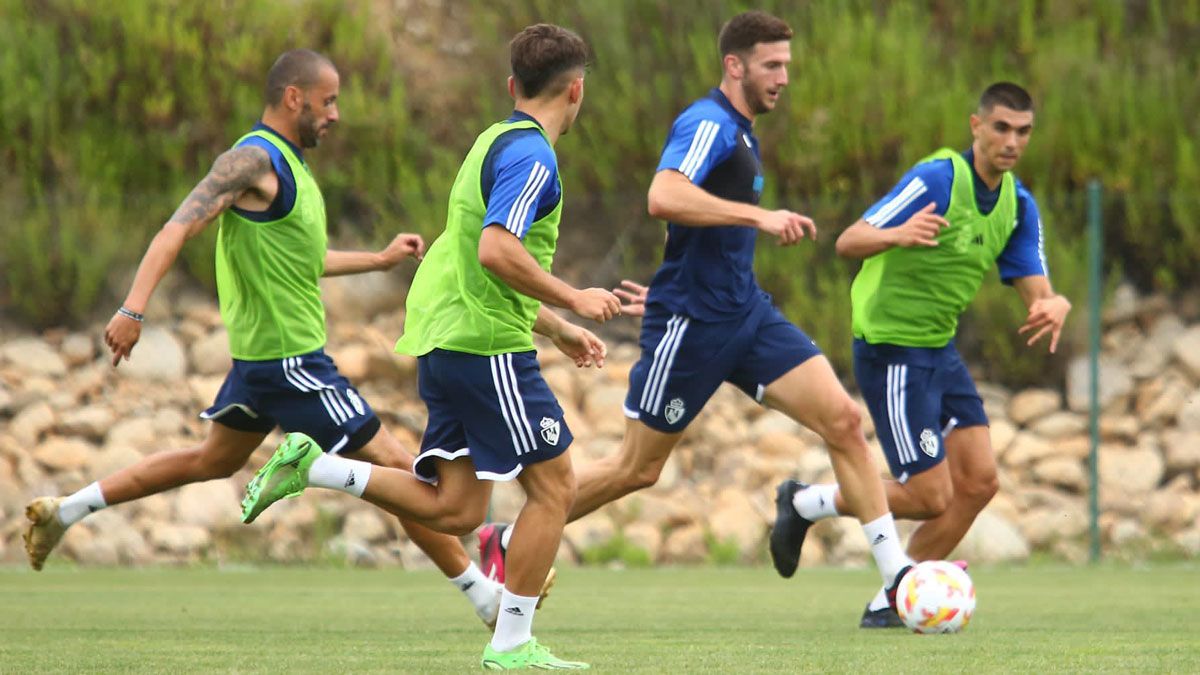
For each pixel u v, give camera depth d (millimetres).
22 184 47938
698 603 25312
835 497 21344
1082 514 39969
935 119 47438
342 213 48531
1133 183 48062
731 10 51031
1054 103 48656
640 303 20969
